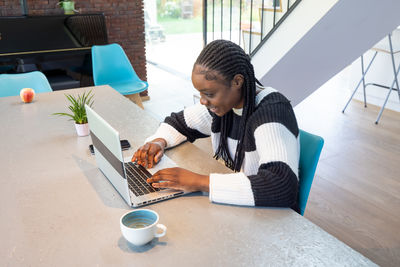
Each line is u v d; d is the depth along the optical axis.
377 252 2.21
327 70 3.48
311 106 4.84
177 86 5.77
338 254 0.95
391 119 4.35
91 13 4.30
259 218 1.11
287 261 0.93
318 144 1.39
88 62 4.38
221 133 1.51
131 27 4.73
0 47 3.95
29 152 1.61
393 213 2.59
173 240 1.03
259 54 3.32
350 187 2.92
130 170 1.41
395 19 3.11
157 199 1.21
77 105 1.77
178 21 9.89
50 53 4.13
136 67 4.93
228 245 1.00
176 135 1.62
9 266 0.95
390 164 3.27
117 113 2.04
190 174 1.26
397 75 4.53
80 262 0.96
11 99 2.33
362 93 5.00
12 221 1.14
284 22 3.03
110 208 1.19
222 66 1.21
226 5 4.68
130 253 0.98
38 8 4.22
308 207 2.67
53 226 1.11
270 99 1.31
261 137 1.23
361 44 3.23
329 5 2.63
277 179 1.15
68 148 1.64
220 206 1.18
